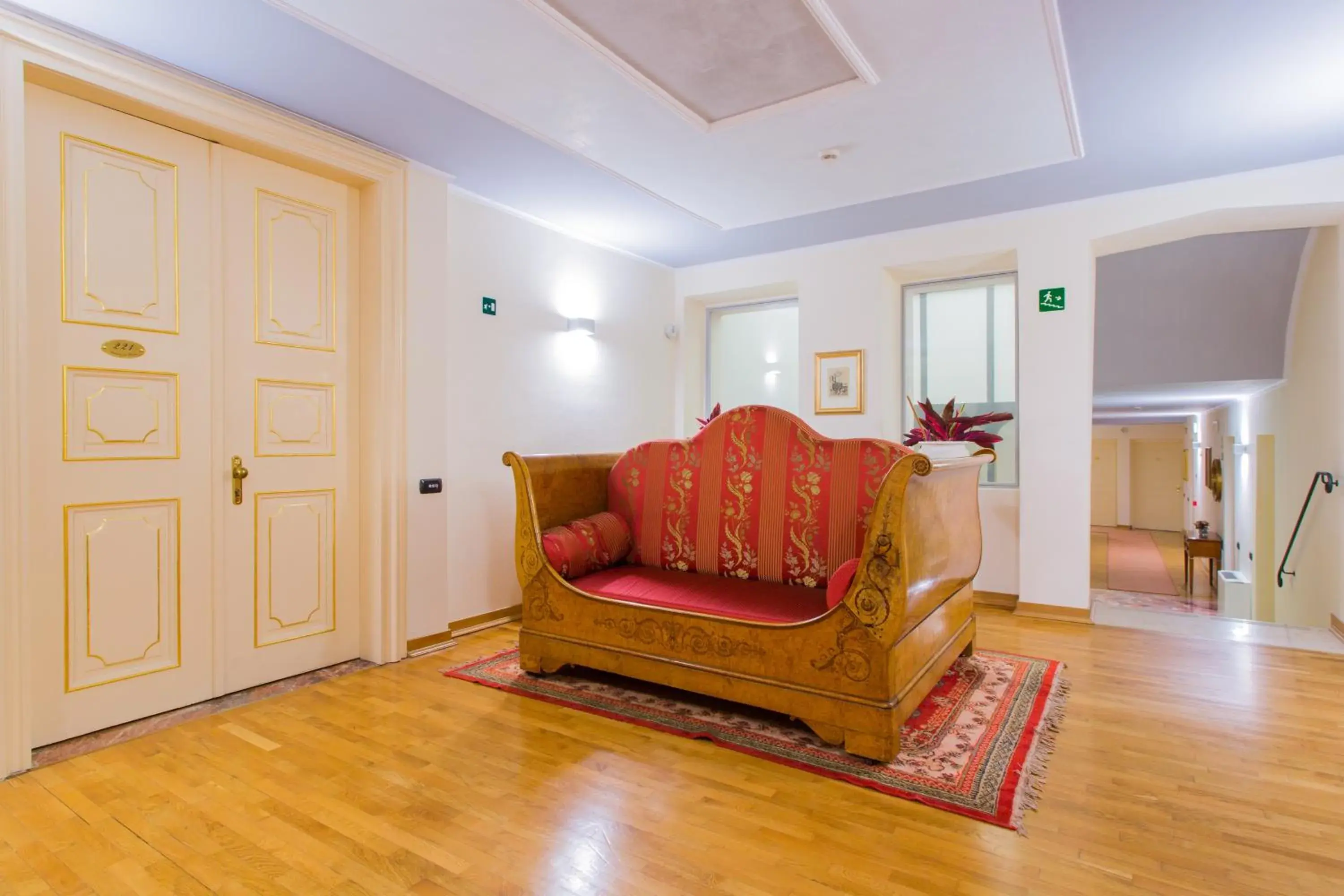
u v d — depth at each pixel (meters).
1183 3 2.07
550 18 2.13
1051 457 4.07
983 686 2.88
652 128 2.94
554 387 4.41
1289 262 4.88
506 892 1.54
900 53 2.34
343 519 3.25
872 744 2.19
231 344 2.82
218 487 2.77
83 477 2.39
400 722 2.54
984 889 1.55
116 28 2.21
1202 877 1.59
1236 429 7.93
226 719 2.56
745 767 2.18
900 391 4.99
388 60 2.40
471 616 3.84
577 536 3.12
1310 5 2.07
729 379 5.88
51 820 1.86
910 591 2.25
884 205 4.02
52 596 2.31
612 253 4.92
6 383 2.11
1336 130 3.01
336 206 3.21
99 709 2.43
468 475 3.82
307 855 1.69
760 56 2.39
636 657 2.73
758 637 2.43
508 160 3.34
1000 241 4.20
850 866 1.64
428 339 3.43
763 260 5.15
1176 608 7.96
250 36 2.26
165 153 2.60
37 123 2.28
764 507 3.09
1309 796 1.96
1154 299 5.66
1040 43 2.27
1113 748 2.28
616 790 2.02
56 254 2.32
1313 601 4.47
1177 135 3.06
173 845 1.74
